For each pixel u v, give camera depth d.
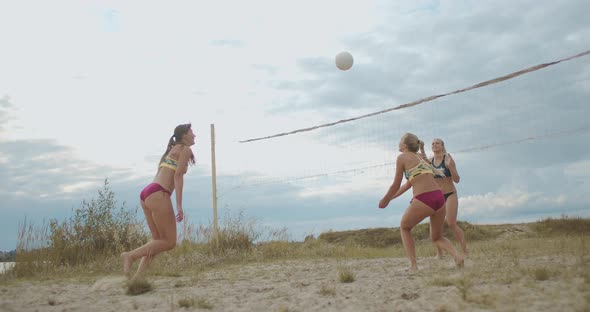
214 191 10.44
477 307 3.35
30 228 8.14
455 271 5.30
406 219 5.61
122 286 5.21
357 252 10.35
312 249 10.68
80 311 3.89
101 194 9.84
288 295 4.29
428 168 5.58
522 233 14.19
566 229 13.90
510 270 4.84
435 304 3.55
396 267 6.44
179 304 3.99
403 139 5.72
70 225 9.34
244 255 9.65
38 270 7.81
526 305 3.31
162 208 5.36
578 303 3.26
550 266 4.99
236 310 3.75
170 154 5.52
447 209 7.11
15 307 4.11
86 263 8.52
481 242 12.04
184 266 8.06
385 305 3.65
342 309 3.60
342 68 7.93
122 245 9.30
